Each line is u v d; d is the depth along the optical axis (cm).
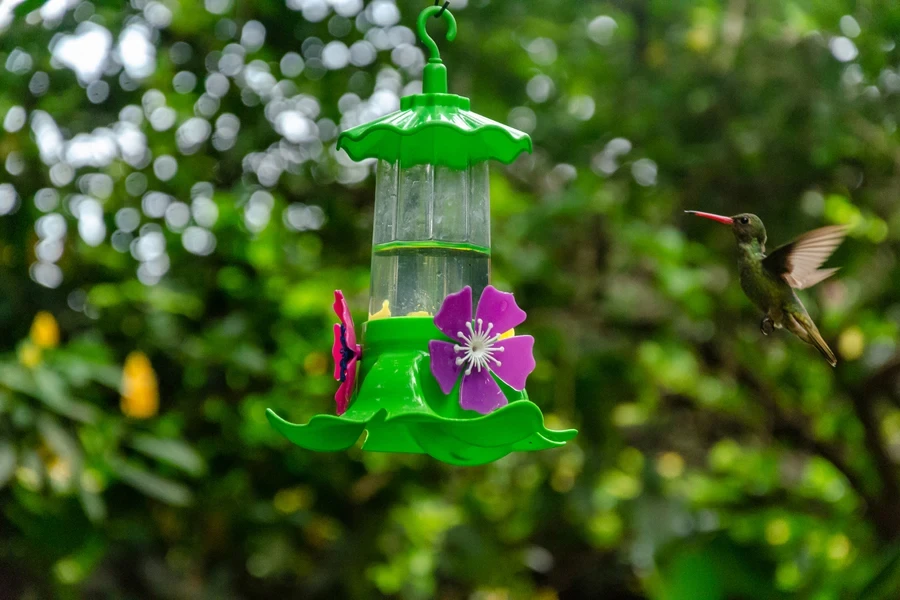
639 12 778
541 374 689
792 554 671
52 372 463
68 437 461
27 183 572
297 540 690
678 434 809
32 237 577
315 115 710
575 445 706
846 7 675
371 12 700
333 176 714
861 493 749
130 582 605
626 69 770
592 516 734
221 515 643
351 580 668
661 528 670
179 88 675
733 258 726
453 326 302
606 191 692
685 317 715
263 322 639
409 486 693
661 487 704
